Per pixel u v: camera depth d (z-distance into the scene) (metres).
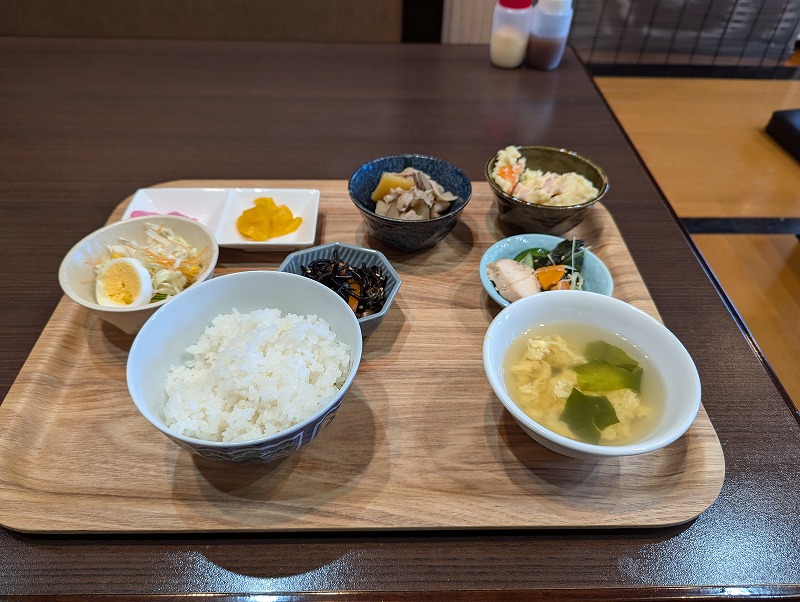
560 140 1.96
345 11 3.28
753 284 2.35
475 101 2.18
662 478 0.97
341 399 0.89
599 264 1.29
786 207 2.61
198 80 2.26
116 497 0.92
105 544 0.88
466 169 1.79
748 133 3.19
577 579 0.85
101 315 1.11
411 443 1.02
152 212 1.51
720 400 1.12
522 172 1.57
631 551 0.89
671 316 1.31
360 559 0.87
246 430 0.92
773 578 0.85
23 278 1.36
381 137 1.94
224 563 0.86
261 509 0.91
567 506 0.93
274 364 0.98
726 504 0.95
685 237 1.56
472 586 0.84
